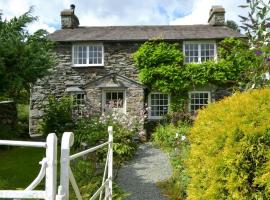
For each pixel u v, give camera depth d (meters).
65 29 20.02
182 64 18.02
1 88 11.46
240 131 3.24
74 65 18.50
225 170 3.28
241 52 5.07
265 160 3.13
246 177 3.12
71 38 18.34
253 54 4.99
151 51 17.81
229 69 17.39
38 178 1.99
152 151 12.90
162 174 9.10
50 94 18.41
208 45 18.33
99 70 18.47
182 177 7.14
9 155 11.09
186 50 18.38
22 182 7.38
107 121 13.65
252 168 3.17
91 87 17.73
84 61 18.69
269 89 3.93
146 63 17.78
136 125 15.58
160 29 19.64
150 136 17.05
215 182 3.37
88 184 5.25
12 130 14.60
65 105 16.59
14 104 15.43
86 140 11.66
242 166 3.15
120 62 18.44
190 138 4.61
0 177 7.77
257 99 3.65
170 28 19.81
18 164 9.48
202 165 3.87
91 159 7.66
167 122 17.33
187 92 18.03
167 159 11.06
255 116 3.35
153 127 17.84
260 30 4.77
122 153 10.91
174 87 17.70
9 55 11.01
